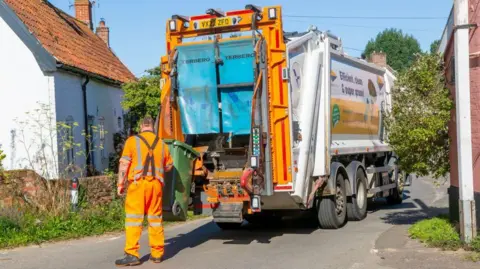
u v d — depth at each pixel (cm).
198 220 1334
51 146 1284
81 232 1091
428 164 966
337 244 930
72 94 1481
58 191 1170
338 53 1224
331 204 1118
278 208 1055
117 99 1878
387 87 1642
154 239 802
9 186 1138
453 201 938
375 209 1516
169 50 988
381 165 1579
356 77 1377
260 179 912
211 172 973
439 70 954
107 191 1304
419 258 761
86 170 1501
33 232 1043
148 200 793
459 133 791
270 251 888
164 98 970
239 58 938
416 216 1273
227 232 1122
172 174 872
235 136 994
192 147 989
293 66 1000
